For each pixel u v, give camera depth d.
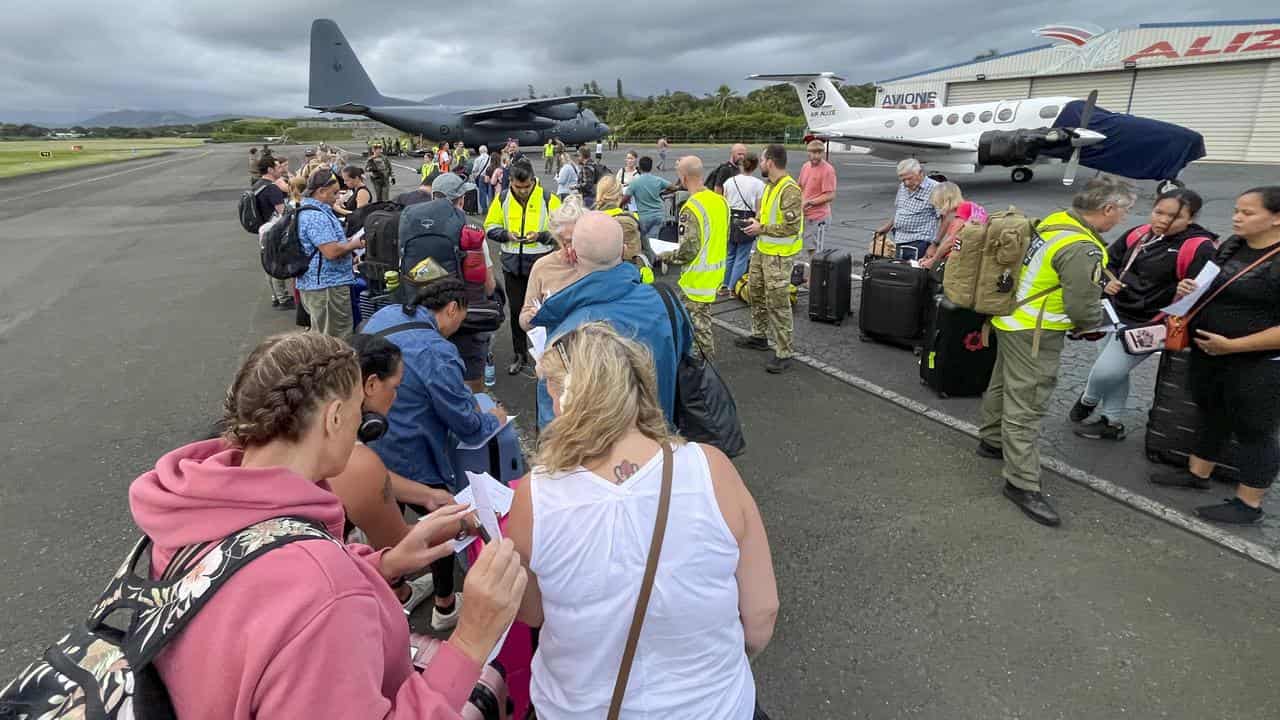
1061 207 16.64
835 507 3.66
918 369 5.64
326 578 0.93
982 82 36.94
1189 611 2.84
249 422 1.07
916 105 40.44
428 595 2.97
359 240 5.06
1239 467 3.34
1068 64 32.69
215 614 0.89
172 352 6.37
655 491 1.22
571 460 1.25
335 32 36.38
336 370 1.13
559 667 1.27
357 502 2.15
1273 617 2.79
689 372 2.71
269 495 1.00
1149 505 3.56
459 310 2.74
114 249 12.34
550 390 1.54
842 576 3.11
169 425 4.80
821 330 6.73
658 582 1.20
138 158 55.25
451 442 2.85
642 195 8.49
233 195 22.88
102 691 0.89
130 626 0.94
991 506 3.64
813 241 11.62
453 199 4.89
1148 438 3.99
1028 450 3.53
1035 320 3.40
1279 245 3.13
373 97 38.53
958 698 2.45
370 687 0.94
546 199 5.71
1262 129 26.72
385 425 1.91
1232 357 3.28
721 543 1.25
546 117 38.16
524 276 5.53
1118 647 2.66
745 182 7.59
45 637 2.73
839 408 4.92
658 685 1.24
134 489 1.03
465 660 1.08
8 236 14.12
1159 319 3.76
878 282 6.03
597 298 2.60
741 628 1.37
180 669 0.90
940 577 3.08
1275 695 2.42
